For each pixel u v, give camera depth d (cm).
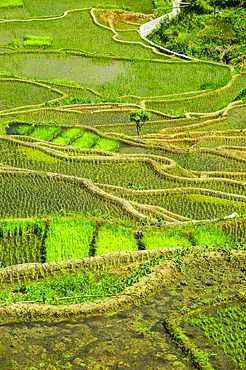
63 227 1343
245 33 4553
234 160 2036
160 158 1967
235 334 851
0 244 1289
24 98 3011
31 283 1109
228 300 982
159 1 5591
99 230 1338
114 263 1194
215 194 1636
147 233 1330
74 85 3278
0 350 823
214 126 2586
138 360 793
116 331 894
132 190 1645
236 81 3375
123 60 3803
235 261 1177
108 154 2017
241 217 1412
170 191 1647
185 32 4675
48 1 5431
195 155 2091
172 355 808
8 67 3631
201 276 1108
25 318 947
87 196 1596
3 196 1578
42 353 814
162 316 948
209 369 762
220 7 5356
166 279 1088
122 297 1009
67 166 1891
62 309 962
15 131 2314
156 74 3541
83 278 1118
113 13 4950
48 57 3878
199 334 869
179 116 2712
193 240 1309
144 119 2352
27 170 1752
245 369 764
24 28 4522
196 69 3650
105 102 2972
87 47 4103
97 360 791
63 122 2595
